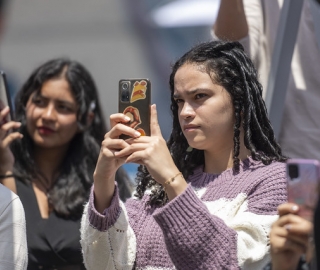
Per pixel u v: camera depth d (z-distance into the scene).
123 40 17.44
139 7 17.17
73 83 9.67
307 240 4.93
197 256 5.73
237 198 6.11
